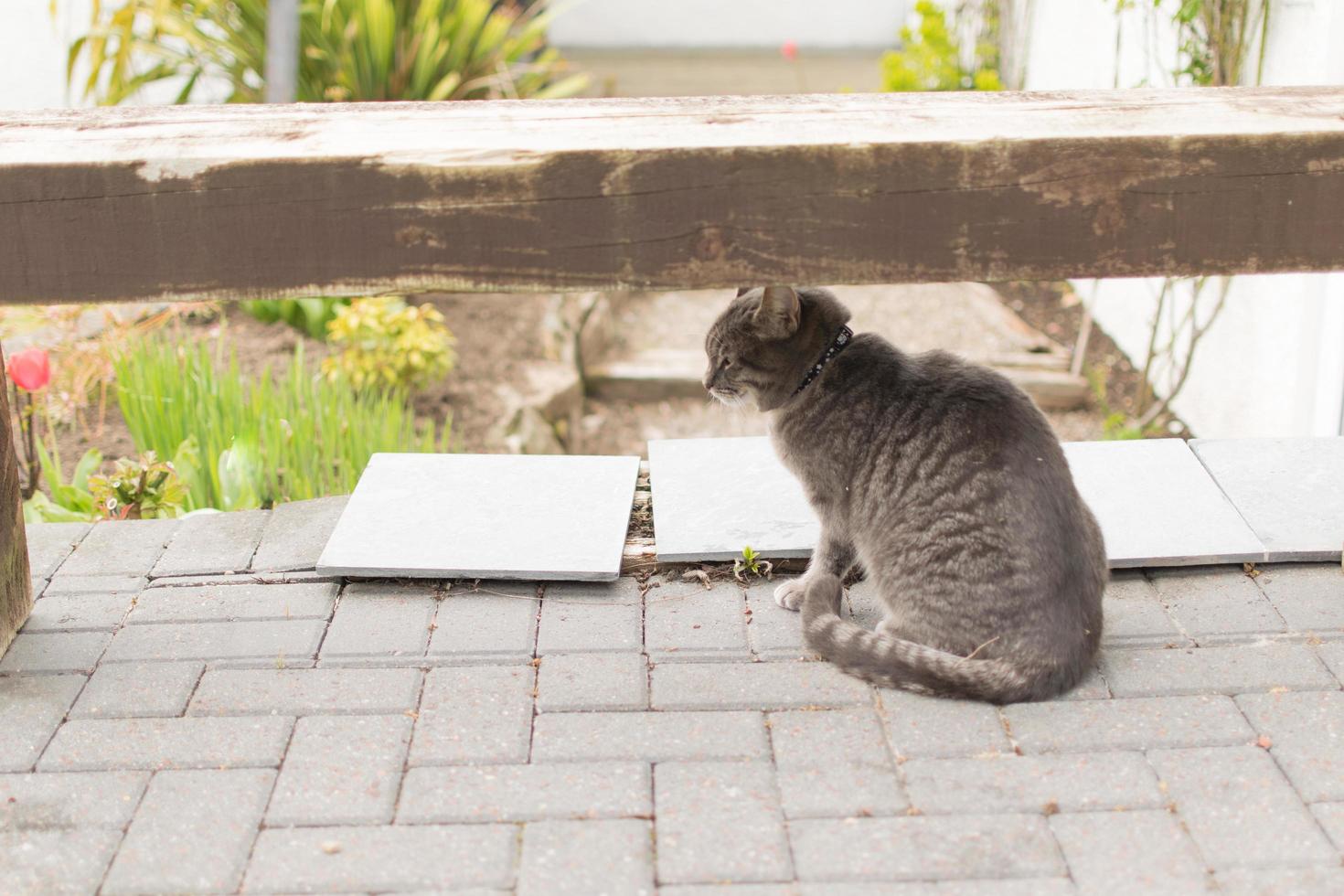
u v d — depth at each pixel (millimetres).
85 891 2119
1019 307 7445
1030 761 2395
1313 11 4613
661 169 2258
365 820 2270
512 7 8328
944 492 2637
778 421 2902
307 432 4285
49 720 2537
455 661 2738
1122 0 5805
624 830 2238
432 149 2273
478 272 2334
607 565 3023
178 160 2248
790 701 2586
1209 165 2262
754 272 2344
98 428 4770
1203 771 2359
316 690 2633
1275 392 5023
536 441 5789
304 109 2598
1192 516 3195
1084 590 2596
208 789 2344
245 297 2352
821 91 9789
